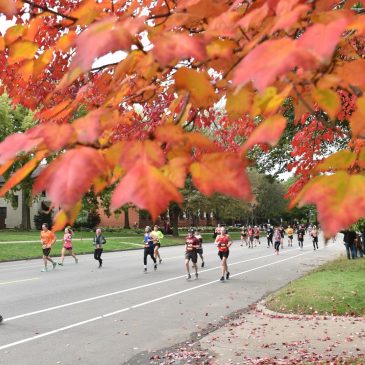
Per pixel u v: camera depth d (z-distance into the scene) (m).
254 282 19.19
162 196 1.25
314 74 1.70
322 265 25.45
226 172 1.45
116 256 35.31
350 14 1.57
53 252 36.81
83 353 8.82
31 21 2.54
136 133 3.18
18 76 4.40
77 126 1.47
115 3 3.00
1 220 76.06
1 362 8.27
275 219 115.44
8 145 1.42
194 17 2.12
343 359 8.02
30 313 12.42
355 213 1.25
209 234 81.81
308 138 7.39
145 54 1.93
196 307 13.51
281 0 1.67
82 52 1.37
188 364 8.12
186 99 2.23
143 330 10.61
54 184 1.26
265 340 9.59
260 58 1.26
